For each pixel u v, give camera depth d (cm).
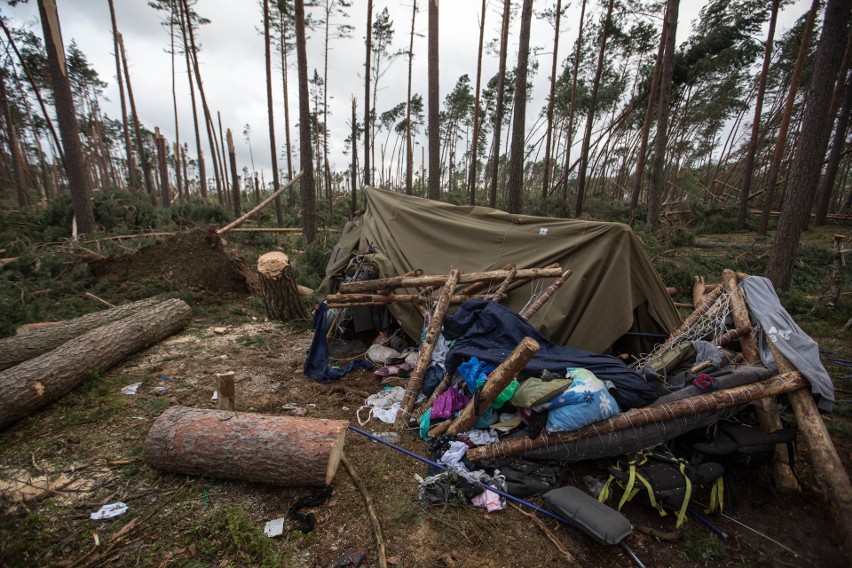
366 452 344
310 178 1160
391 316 583
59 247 841
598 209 1811
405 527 268
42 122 2348
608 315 445
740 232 1611
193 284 768
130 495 283
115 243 923
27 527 251
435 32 1159
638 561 256
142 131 3631
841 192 2644
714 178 3011
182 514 269
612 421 311
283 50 2025
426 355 425
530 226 541
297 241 1196
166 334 573
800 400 332
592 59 2133
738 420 345
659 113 1327
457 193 2425
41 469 304
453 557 249
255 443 288
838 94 1468
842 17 673
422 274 536
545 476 310
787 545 277
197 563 234
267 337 607
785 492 318
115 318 554
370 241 666
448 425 359
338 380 482
